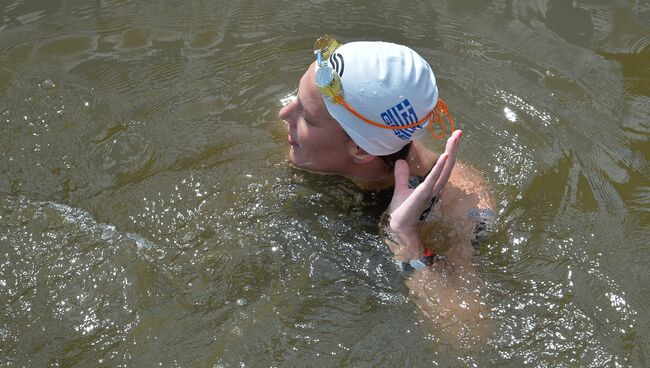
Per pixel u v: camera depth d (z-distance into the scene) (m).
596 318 3.37
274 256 3.56
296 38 5.23
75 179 4.01
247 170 4.04
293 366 3.12
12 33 5.18
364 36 5.28
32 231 3.65
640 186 4.16
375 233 3.67
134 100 4.63
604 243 3.76
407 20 5.46
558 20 5.50
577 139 4.47
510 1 5.67
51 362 3.13
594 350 3.23
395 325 3.29
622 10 5.62
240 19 5.41
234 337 3.22
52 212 3.76
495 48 5.21
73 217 3.74
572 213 3.93
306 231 3.67
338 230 3.68
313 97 3.69
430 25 5.42
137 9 5.46
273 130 4.40
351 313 3.33
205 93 4.71
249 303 3.35
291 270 3.50
